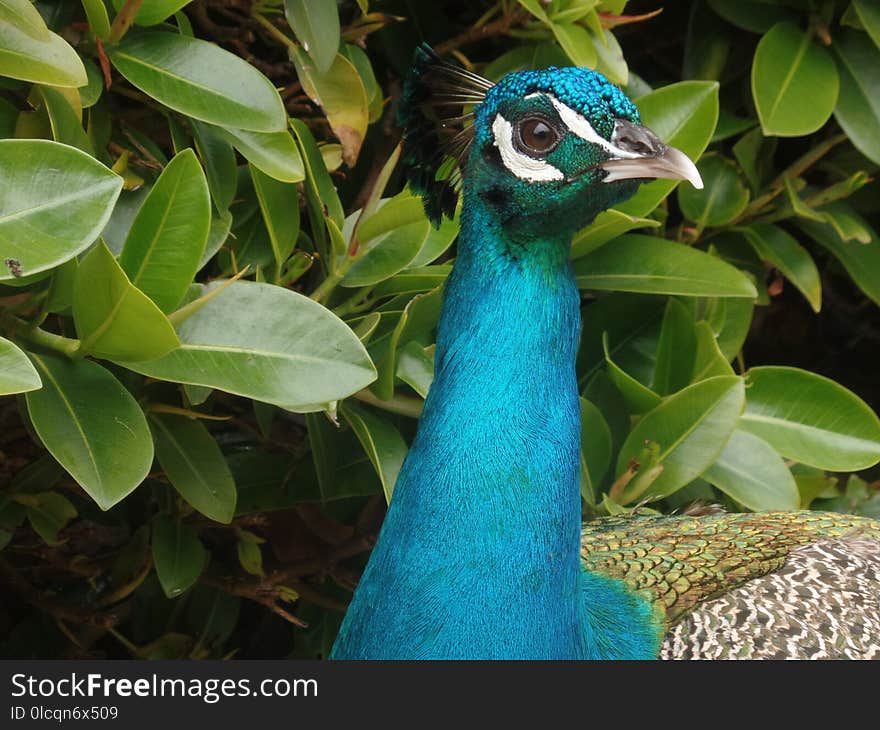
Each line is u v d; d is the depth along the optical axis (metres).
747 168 3.86
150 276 2.36
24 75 2.35
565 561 2.30
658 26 4.27
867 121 3.70
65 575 3.60
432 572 2.25
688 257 3.39
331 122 3.02
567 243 2.35
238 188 3.06
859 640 2.89
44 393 2.37
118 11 2.59
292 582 3.59
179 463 2.86
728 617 2.85
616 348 3.75
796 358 4.97
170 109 2.88
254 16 3.07
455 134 2.62
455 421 2.27
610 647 2.67
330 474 3.15
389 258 2.93
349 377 2.42
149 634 3.67
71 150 2.21
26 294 2.54
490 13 3.40
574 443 2.31
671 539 3.21
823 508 3.96
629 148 2.26
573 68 2.33
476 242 2.36
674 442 3.27
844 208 4.00
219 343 2.45
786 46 3.67
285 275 2.98
